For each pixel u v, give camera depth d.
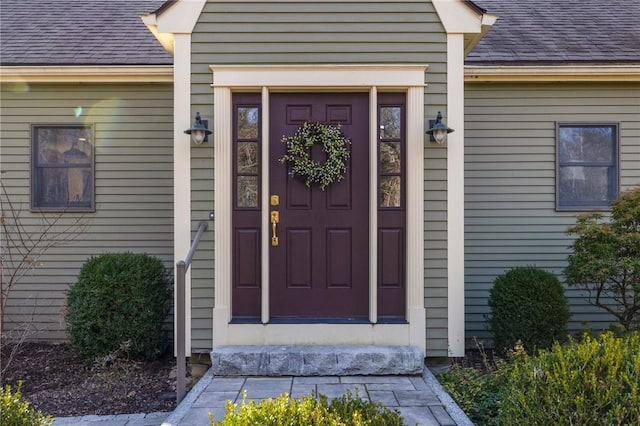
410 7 4.34
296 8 4.34
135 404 3.76
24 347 5.47
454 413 3.16
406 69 4.31
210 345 4.24
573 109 5.73
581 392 2.20
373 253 4.26
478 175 5.74
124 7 7.31
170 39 4.55
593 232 4.41
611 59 5.50
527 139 5.73
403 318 4.32
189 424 2.99
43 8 7.16
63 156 5.84
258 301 4.33
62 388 4.16
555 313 4.53
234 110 4.39
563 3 7.29
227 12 4.33
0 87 5.77
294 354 3.97
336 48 4.33
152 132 5.77
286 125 4.40
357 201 4.39
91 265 4.71
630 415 2.08
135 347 4.63
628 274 4.35
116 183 5.76
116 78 5.66
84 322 4.56
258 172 4.38
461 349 4.25
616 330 4.40
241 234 4.36
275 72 4.30
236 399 3.43
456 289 4.27
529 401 2.31
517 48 5.83
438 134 4.16
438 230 4.30
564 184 5.80
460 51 4.33
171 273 5.59
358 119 4.41
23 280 5.71
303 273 4.37
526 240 5.70
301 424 2.06
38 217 5.74
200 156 4.30
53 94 5.78
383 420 2.07
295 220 4.38
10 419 2.24
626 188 5.71
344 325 4.21
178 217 4.29
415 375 3.97
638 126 5.73
